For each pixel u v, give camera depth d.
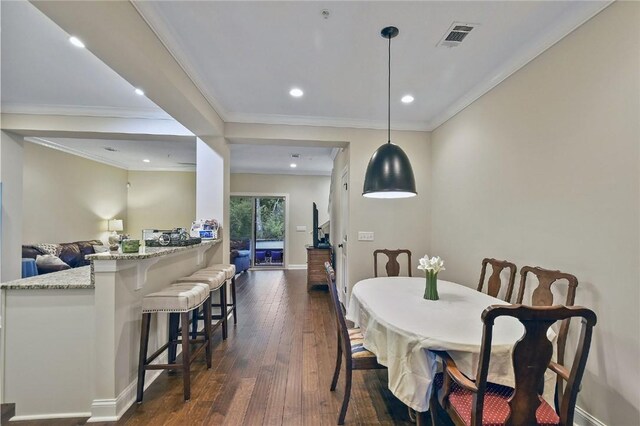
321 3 1.80
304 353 2.87
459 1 1.78
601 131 1.71
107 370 1.94
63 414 1.94
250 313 4.13
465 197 3.21
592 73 1.77
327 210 8.02
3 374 1.92
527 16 1.91
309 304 4.60
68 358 1.95
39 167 5.09
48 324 1.94
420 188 4.04
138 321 2.24
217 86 2.96
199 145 3.76
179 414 1.97
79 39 1.67
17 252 3.58
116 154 6.03
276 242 8.08
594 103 1.75
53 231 5.35
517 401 1.21
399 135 4.03
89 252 5.73
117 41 1.69
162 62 2.11
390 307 1.99
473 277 3.04
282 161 6.57
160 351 2.31
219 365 2.63
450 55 2.38
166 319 2.67
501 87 2.62
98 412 1.91
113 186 6.94
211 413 1.98
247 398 2.15
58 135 3.67
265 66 2.57
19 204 3.62
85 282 1.99
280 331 3.44
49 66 2.58
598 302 1.72
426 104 3.39
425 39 2.17
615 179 1.63
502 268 2.46
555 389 1.57
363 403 2.10
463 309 1.94
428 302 2.11
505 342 1.45
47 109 3.48
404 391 1.54
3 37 2.15
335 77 2.77
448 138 3.59
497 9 1.85
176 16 1.92
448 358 1.48
